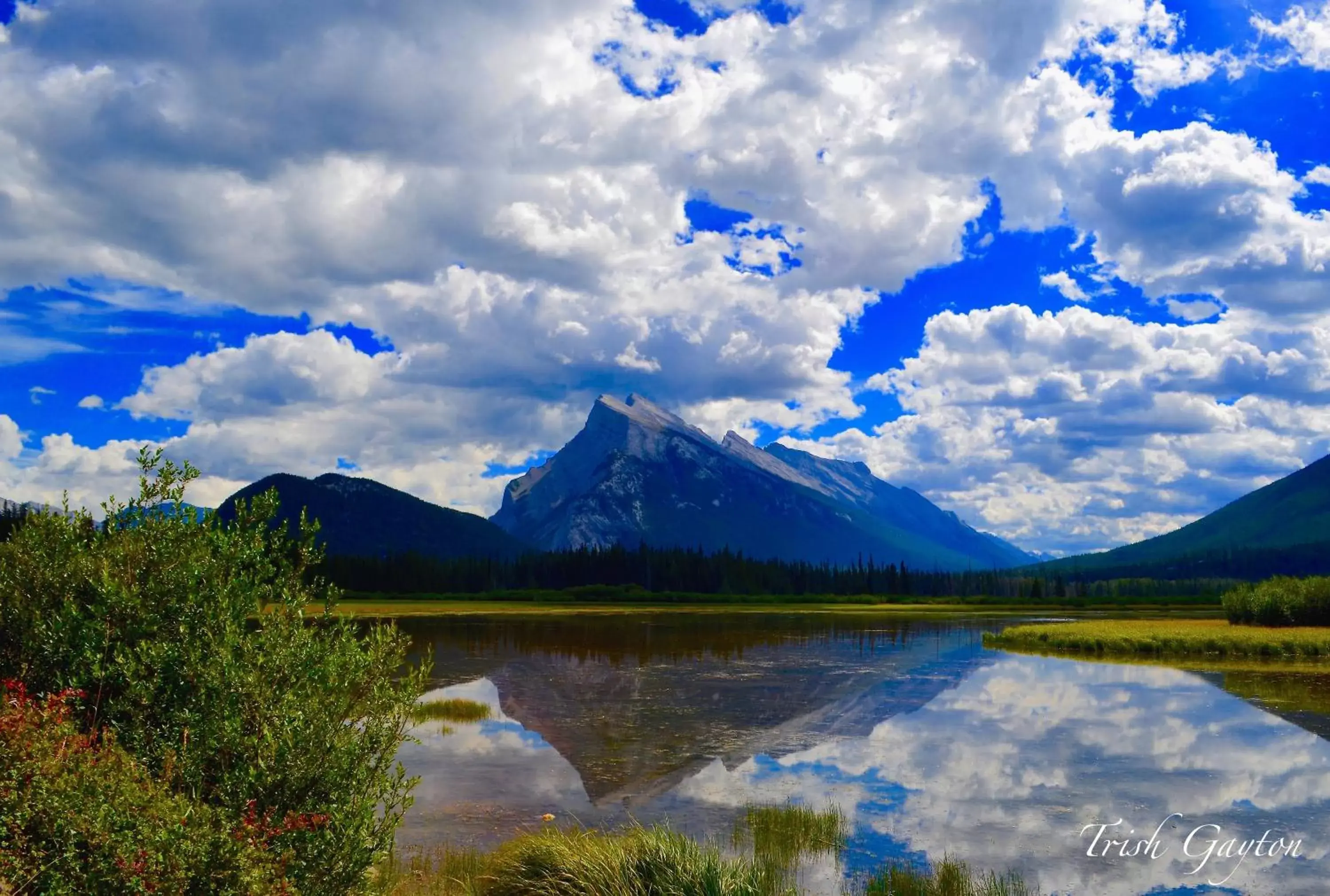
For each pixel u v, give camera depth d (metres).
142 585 8.59
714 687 41.72
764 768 24.09
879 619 115.31
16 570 8.59
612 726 30.70
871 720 31.92
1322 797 20.80
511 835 17.45
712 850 12.92
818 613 134.88
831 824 18.14
